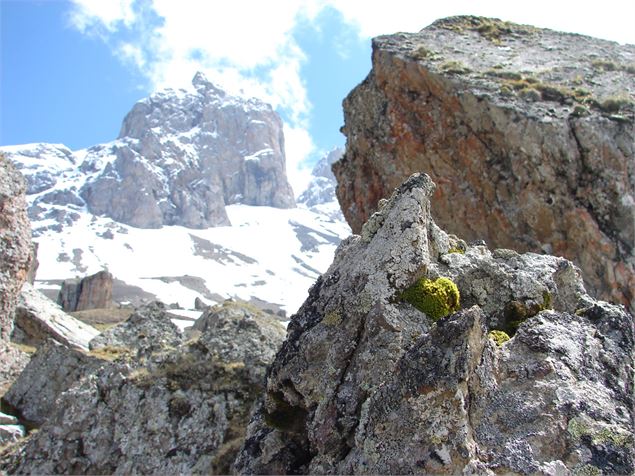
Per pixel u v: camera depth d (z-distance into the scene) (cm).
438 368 604
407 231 785
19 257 2295
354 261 824
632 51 2255
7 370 2156
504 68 2048
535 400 620
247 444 814
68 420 1284
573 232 1697
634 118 1708
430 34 2394
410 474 575
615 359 675
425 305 744
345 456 673
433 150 1995
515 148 1766
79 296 6575
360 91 2303
